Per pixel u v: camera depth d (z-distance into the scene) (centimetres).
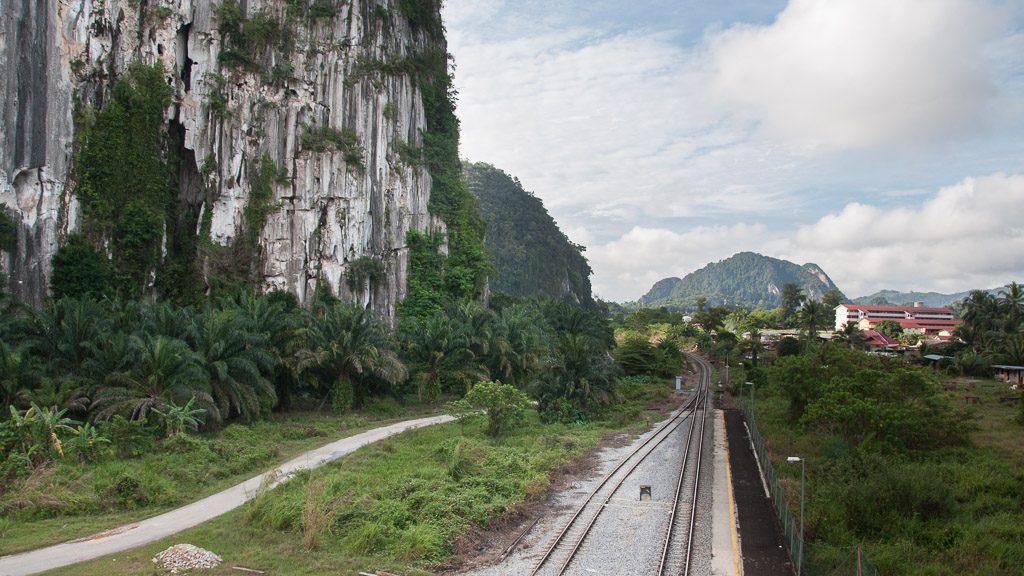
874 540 2267
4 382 3369
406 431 4256
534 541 2244
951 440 3597
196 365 3906
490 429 4272
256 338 4381
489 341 6394
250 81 6694
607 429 4819
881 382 3625
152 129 5972
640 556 2094
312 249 6825
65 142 5319
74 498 2492
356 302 6462
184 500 2675
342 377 5222
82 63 5509
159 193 6016
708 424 4953
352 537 2158
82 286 5178
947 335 13475
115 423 3241
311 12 7269
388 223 7712
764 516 2528
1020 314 9550
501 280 17212
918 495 2456
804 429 4097
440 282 8175
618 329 15488
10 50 4891
